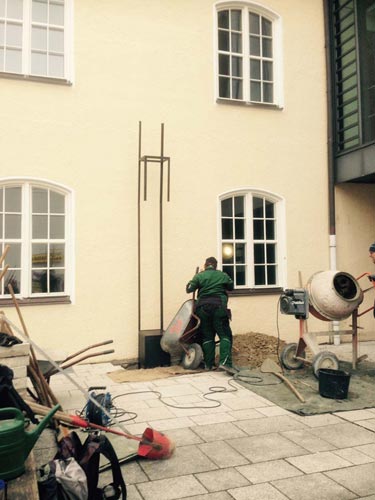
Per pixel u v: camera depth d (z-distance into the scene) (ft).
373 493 10.37
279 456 12.37
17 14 23.88
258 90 28.76
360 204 30.22
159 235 25.29
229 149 27.17
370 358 24.80
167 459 12.16
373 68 28.43
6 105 23.03
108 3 25.05
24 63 23.70
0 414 8.85
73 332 23.43
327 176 29.48
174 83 26.13
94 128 24.45
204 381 20.16
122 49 25.21
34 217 23.47
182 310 23.26
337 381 17.49
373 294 30.17
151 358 23.29
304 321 21.81
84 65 24.45
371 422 15.03
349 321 29.30
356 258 29.86
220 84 27.78
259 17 28.81
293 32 29.12
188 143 26.27
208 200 26.53
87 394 12.73
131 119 25.17
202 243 26.25
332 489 10.55
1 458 8.22
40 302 22.84
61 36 24.53
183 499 10.12
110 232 24.41
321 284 21.70
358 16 28.04
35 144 23.36
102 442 9.57
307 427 14.60
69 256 23.80
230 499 10.11
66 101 24.04
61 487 8.71
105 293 24.11
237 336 25.90
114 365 23.56
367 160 26.86
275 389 18.81
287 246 28.25
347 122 29.71
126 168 24.91
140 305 24.71
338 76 29.86
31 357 14.75
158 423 14.89
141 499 10.11
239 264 27.45
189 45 26.58
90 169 24.25
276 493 10.37
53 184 23.53
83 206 23.99
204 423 14.92
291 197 28.50
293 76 28.96
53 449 12.59
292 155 28.66
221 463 11.94
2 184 22.81
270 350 24.61
